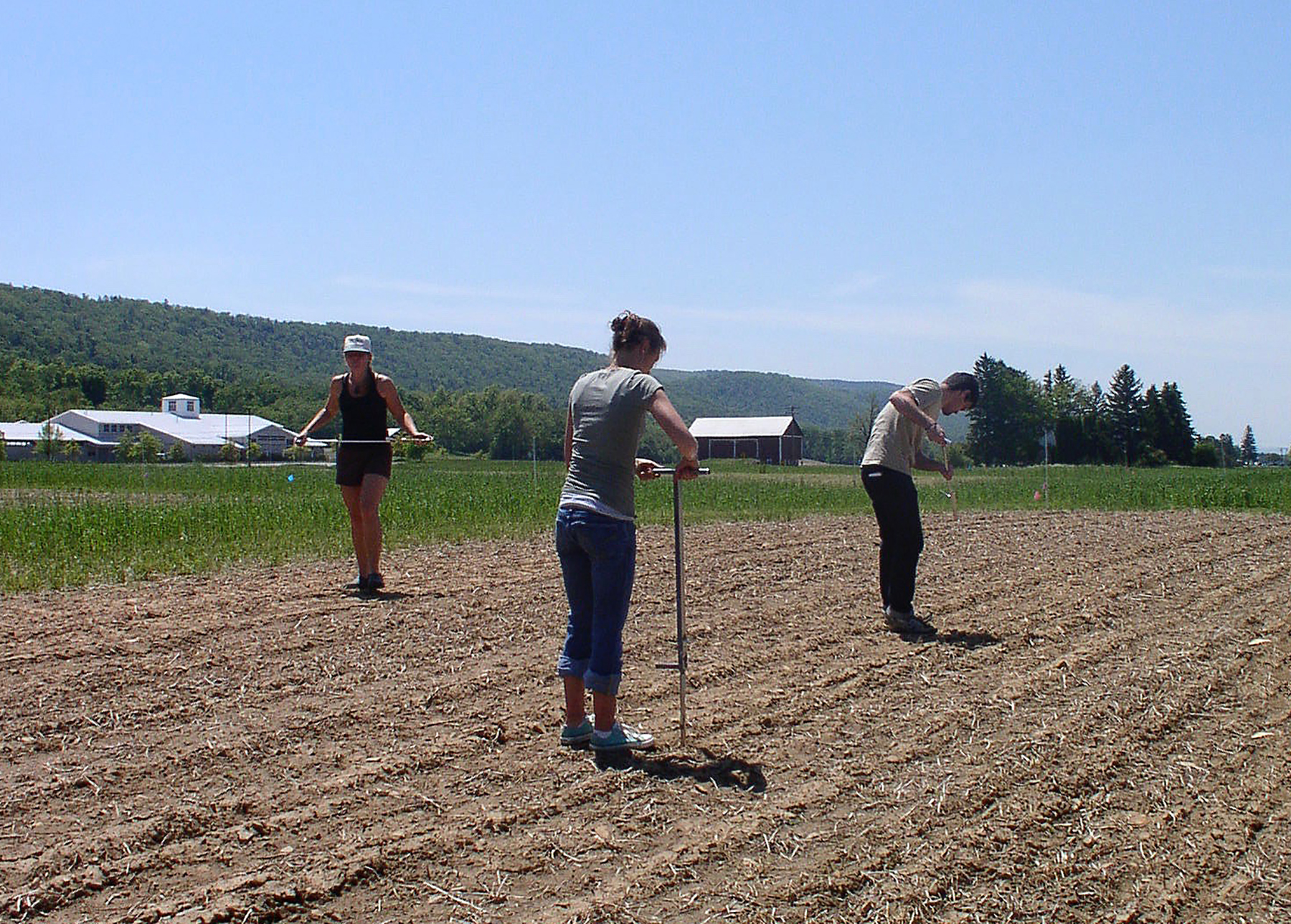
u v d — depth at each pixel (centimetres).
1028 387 10056
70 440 6488
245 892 405
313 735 582
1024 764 557
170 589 959
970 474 4559
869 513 1911
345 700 641
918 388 859
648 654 768
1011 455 9825
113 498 2264
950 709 647
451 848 449
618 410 565
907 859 453
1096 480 3469
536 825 477
